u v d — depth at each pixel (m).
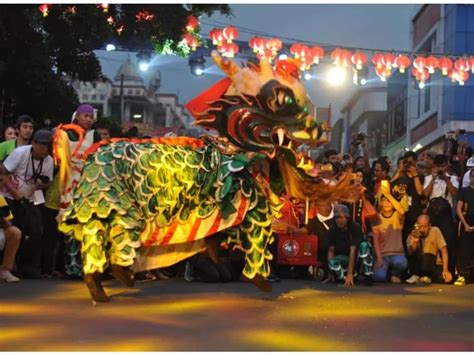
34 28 18.34
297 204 9.76
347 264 9.63
